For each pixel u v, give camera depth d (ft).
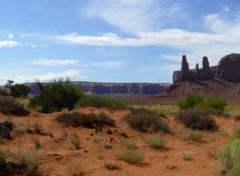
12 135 45.68
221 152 31.37
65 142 43.60
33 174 29.66
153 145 45.80
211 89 638.53
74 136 48.14
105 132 52.06
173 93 627.46
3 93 138.51
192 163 37.45
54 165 32.94
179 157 40.50
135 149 43.47
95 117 57.36
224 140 54.08
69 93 90.53
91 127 55.16
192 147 47.57
